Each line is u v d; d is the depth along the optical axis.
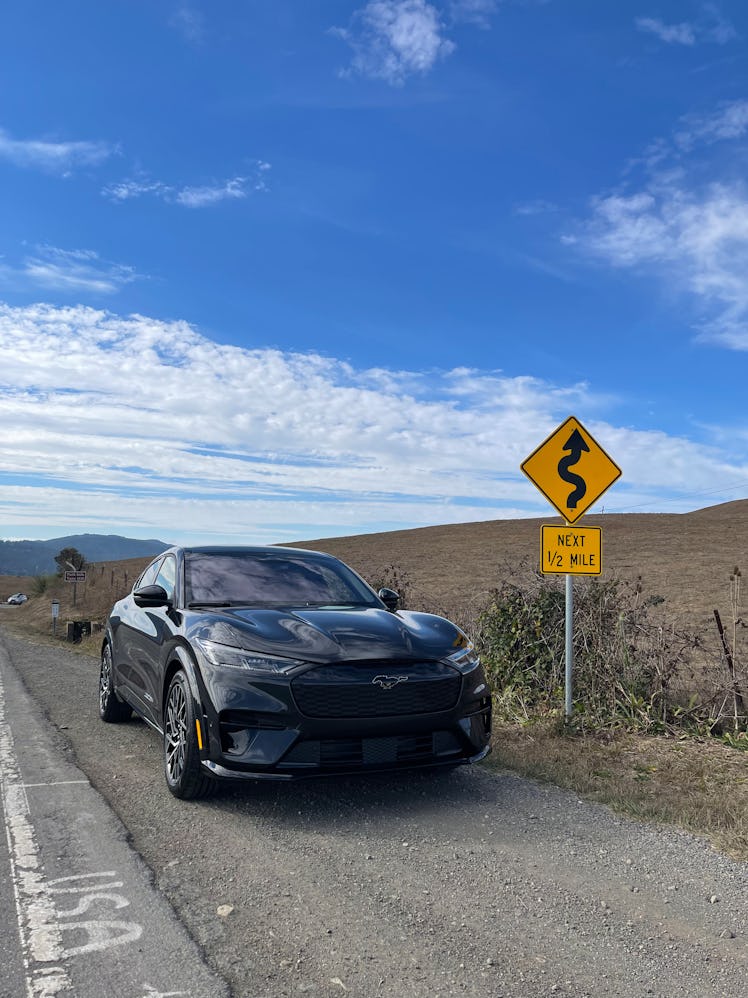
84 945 2.82
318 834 4.05
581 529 7.04
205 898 3.24
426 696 4.40
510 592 8.65
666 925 3.04
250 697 4.20
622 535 52.66
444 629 5.05
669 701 7.26
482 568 39.91
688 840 4.04
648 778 5.24
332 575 5.98
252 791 4.81
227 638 4.52
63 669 12.59
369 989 2.53
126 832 4.07
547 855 3.79
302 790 4.84
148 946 2.82
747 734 6.45
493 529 64.25
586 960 2.75
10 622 40.22
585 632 7.70
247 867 3.59
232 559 5.90
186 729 4.52
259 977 2.60
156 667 5.38
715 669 7.36
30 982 2.56
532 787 4.99
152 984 2.55
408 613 5.50
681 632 7.83
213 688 4.30
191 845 3.88
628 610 7.89
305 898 3.25
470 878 3.49
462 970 2.66
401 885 3.39
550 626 7.95
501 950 2.81
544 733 6.48
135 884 3.38
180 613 5.16
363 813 4.41
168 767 4.85
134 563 61.94
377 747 4.32
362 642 4.48
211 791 4.59
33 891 3.31
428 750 4.50
